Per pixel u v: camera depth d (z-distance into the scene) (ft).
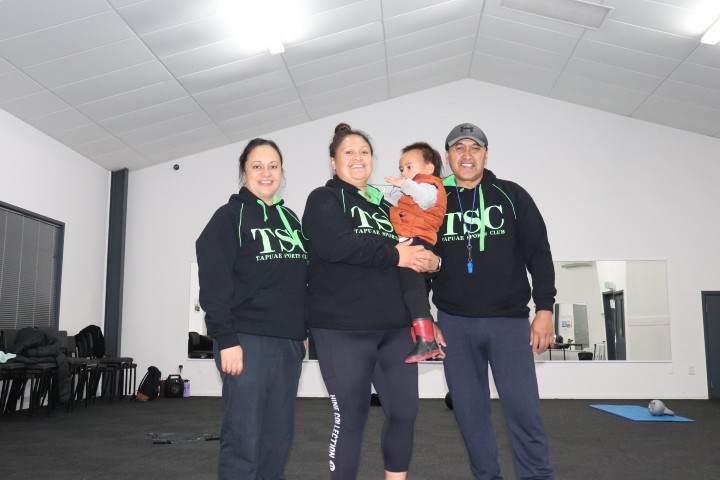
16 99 22.12
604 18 23.98
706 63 25.64
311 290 6.94
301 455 13.89
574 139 32.30
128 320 31.53
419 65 29.63
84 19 18.58
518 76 31.09
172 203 32.35
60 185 26.61
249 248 7.07
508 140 32.42
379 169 32.19
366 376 6.56
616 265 31.35
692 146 32.01
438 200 7.52
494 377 7.61
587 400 29.32
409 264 6.72
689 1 21.88
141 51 21.30
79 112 24.39
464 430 7.61
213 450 14.32
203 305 6.76
